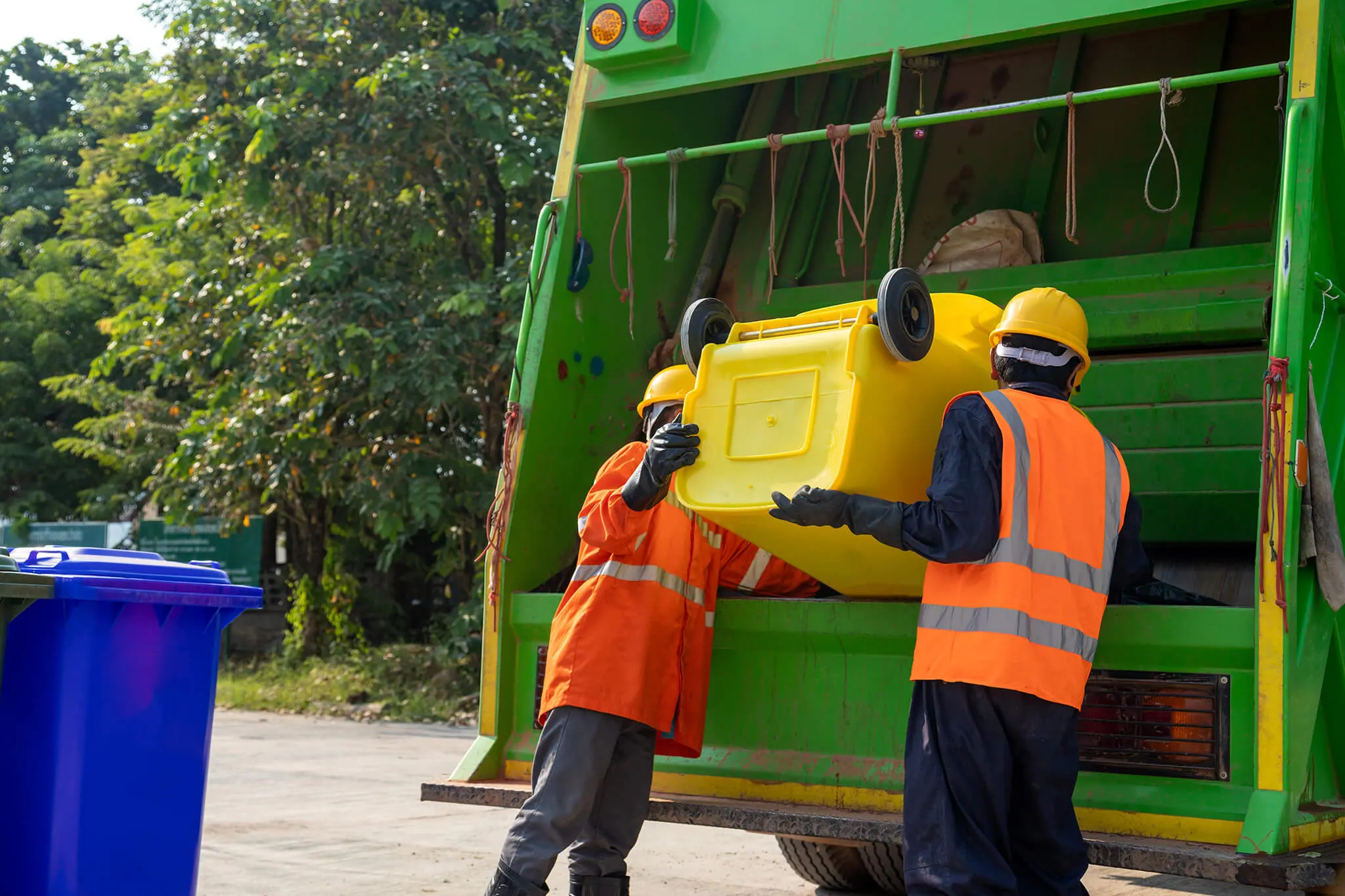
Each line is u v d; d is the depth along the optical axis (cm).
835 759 331
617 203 427
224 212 1305
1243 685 283
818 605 333
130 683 311
